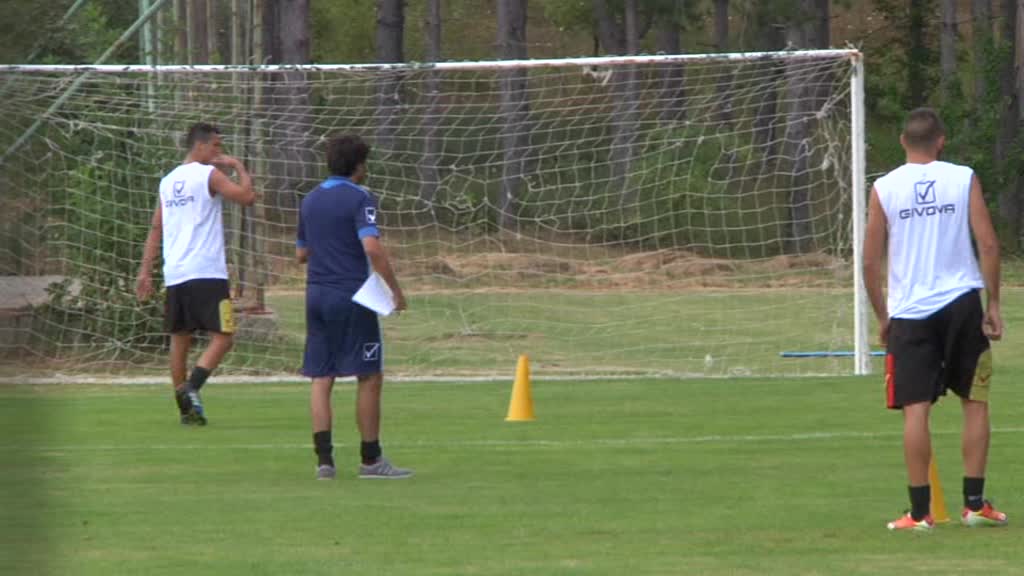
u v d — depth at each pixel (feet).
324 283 101.14
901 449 116.88
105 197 191.11
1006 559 74.49
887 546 78.07
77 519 87.20
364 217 99.66
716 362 199.93
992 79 456.45
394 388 166.91
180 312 131.44
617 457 113.70
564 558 75.46
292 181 247.91
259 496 96.07
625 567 72.90
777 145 338.75
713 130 349.82
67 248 188.65
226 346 133.59
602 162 347.77
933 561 73.97
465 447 119.85
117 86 199.11
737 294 294.66
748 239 328.90
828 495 95.35
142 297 135.74
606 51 539.70
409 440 124.47
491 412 144.25
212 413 143.23
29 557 27.02
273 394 160.76
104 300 189.57
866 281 82.53
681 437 125.08
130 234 190.29
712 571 71.72
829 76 270.05
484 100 415.03
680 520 86.58
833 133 250.57
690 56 177.06
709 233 319.27
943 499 89.35
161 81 202.49
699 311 269.64
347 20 621.72
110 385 168.35
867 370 176.65
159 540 80.69
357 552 77.36
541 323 253.03
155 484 100.94
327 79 292.40
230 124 204.95
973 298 80.28
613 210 324.80
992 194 453.58
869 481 101.09
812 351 211.41
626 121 337.52
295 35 406.41
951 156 454.81
